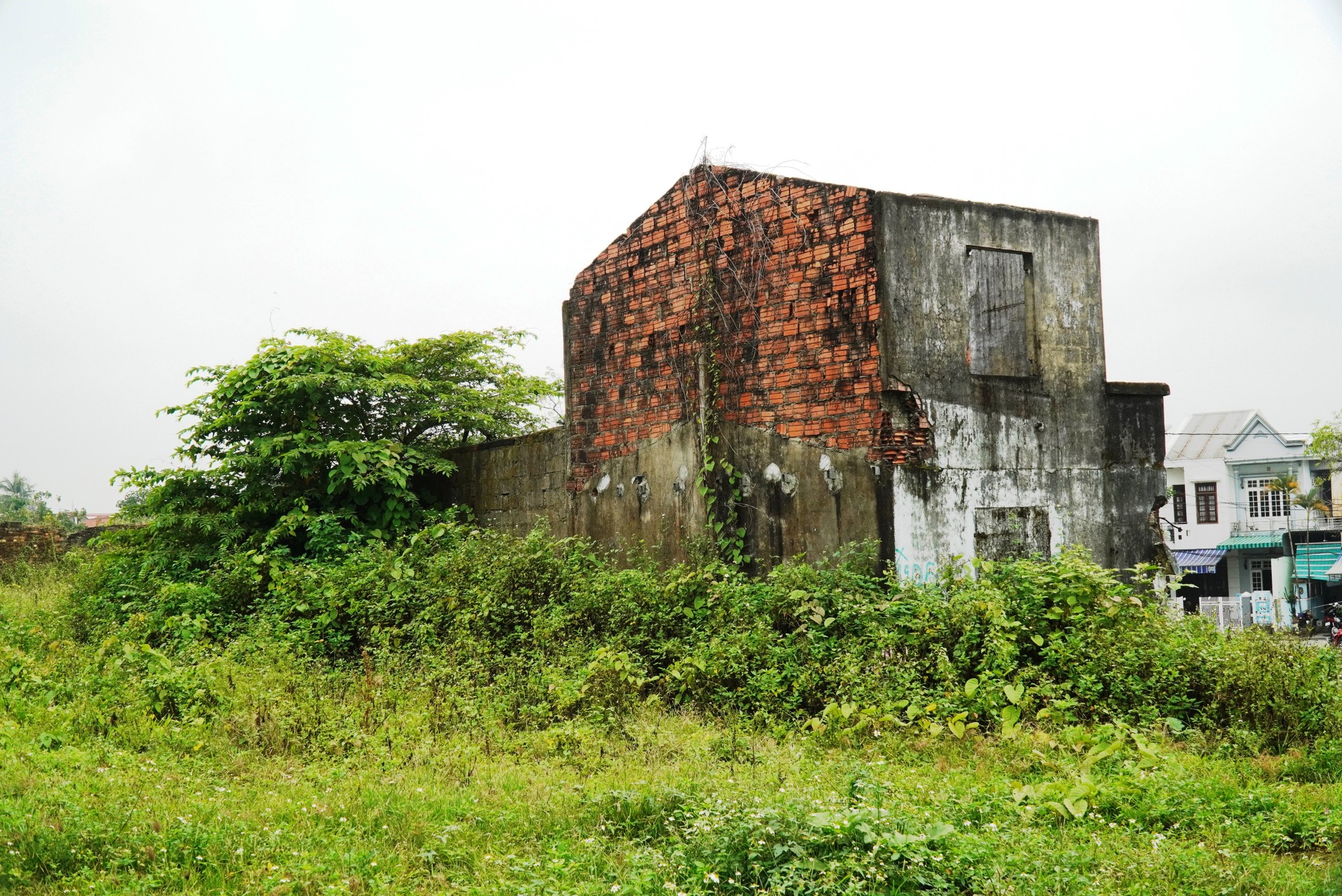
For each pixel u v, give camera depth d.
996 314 12.09
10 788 6.04
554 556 12.05
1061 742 7.32
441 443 16.30
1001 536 10.70
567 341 13.30
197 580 13.09
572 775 6.76
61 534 23.05
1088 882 4.86
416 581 11.51
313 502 14.15
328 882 4.91
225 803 6.02
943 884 4.72
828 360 10.45
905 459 10.02
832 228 10.44
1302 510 36.53
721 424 11.37
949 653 8.66
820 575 9.83
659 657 9.49
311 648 10.79
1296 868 5.00
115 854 5.08
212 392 14.34
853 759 7.15
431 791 6.32
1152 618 8.95
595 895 4.72
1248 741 7.35
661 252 12.10
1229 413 39.16
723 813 5.41
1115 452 11.72
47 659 10.58
